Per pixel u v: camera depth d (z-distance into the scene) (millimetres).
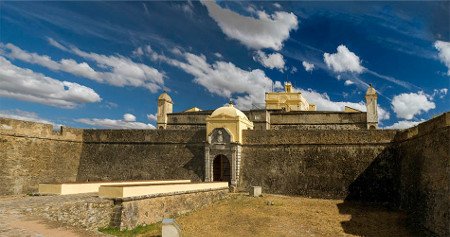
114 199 19391
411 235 21031
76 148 38625
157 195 22188
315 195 32625
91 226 18000
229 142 35000
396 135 31391
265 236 20297
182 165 36625
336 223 23281
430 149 22406
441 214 19875
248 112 43844
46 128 34969
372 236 20703
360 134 33125
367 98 41969
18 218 14445
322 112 43344
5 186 30516
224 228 21750
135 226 19953
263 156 35344
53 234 12594
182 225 22219
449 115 19594
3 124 31047
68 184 22609
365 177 31844
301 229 21719
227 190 33250
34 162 33312
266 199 30438
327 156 33531
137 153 38062
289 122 44031
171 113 47000
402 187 28500
